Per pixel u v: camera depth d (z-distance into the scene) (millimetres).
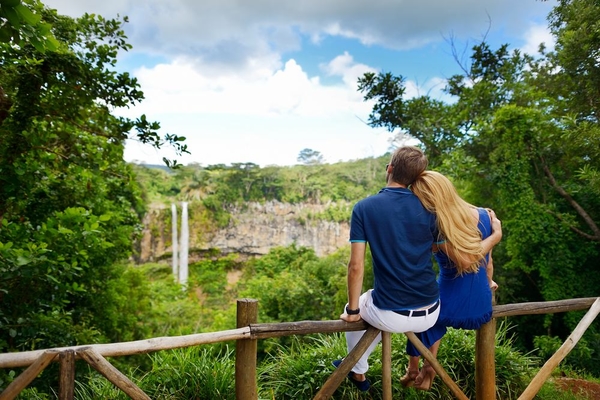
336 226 70375
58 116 4645
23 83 4270
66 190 6211
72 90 4445
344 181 81375
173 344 2059
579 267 10008
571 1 8977
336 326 2441
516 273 11688
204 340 2148
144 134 4570
